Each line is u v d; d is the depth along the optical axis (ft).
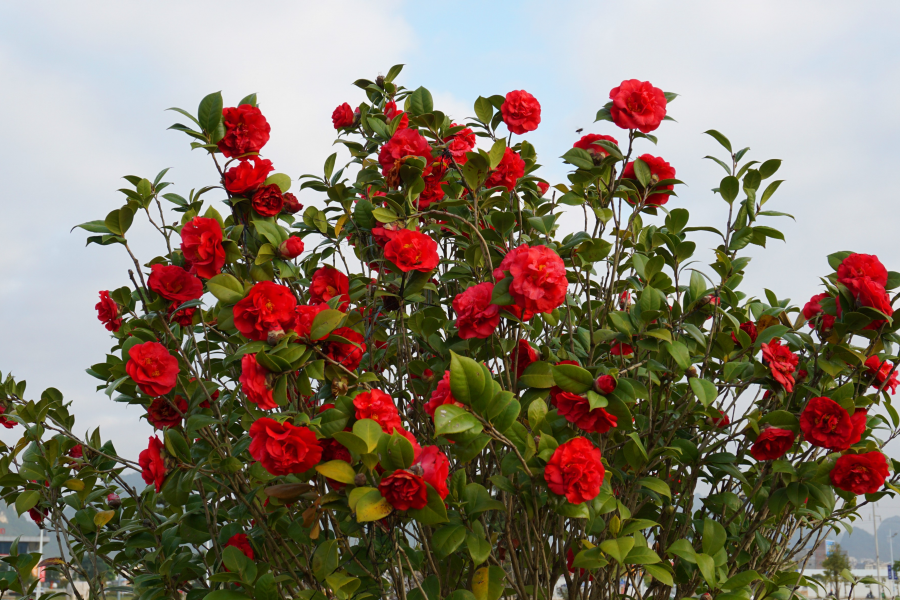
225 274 6.27
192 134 8.04
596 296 9.29
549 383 6.31
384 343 8.72
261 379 5.71
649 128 8.01
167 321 7.37
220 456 7.24
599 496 5.95
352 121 11.09
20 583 9.37
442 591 7.57
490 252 8.42
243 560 6.63
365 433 4.96
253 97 8.78
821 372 8.20
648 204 9.14
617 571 7.23
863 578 10.14
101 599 9.29
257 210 8.20
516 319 6.50
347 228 9.39
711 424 8.02
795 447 8.00
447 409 5.03
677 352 6.82
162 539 8.47
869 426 8.59
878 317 7.32
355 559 6.68
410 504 4.77
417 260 6.75
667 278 7.75
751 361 8.30
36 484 9.37
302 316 6.03
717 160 8.40
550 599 6.50
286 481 6.76
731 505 7.97
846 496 8.14
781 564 8.91
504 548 7.09
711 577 6.61
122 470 9.68
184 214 9.01
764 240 8.05
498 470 7.84
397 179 7.80
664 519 8.31
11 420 9.46
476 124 9.99
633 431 6.87
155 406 7.84
